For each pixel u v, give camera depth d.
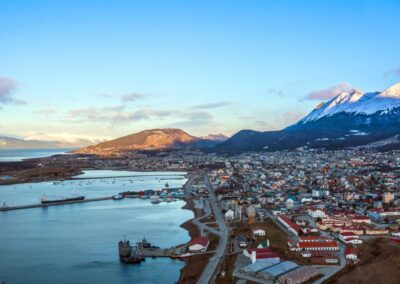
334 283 198.88
